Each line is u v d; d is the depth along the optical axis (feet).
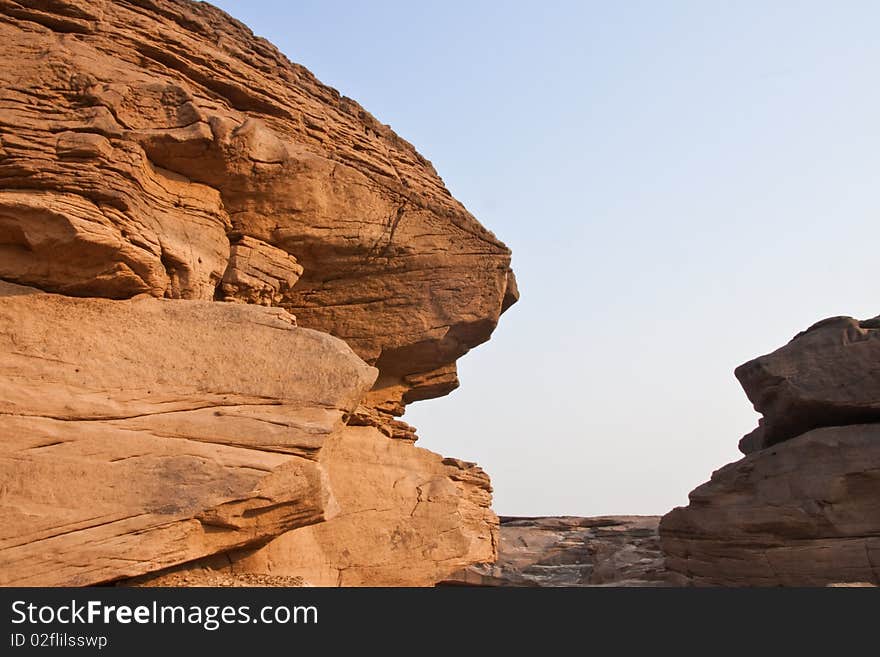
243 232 64.80
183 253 58.54
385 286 73.31
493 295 76.33
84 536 47.57
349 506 71.87
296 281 67.62
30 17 58.59
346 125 73.41
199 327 55.67
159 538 48.73
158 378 53.21
